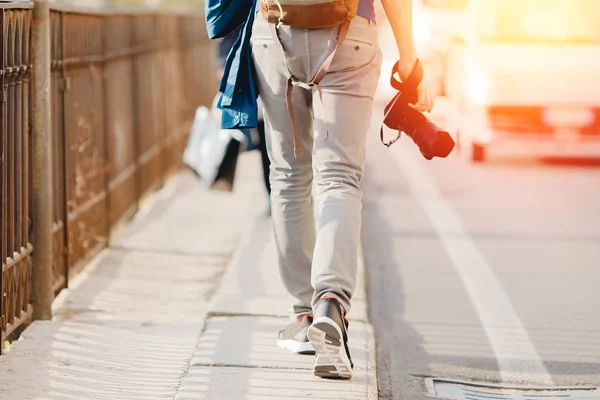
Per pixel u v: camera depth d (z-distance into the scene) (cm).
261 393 571
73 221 872
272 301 775
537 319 795
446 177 1552
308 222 625
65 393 571
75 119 873
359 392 575
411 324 781
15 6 640
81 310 762
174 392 581
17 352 637
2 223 621
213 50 2217
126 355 648
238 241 1052
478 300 849
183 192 1372
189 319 743
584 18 1731
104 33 1015
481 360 697
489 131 1619
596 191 1422
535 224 1177
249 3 610
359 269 894
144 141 1305
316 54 562
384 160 1761
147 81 1332
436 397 625
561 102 1598
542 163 1711
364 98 574
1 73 611
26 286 702
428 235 1113
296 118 596
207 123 1211
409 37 582
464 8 1872
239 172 1571
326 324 554
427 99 593
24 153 688
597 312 816
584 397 627
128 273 898
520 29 1727
